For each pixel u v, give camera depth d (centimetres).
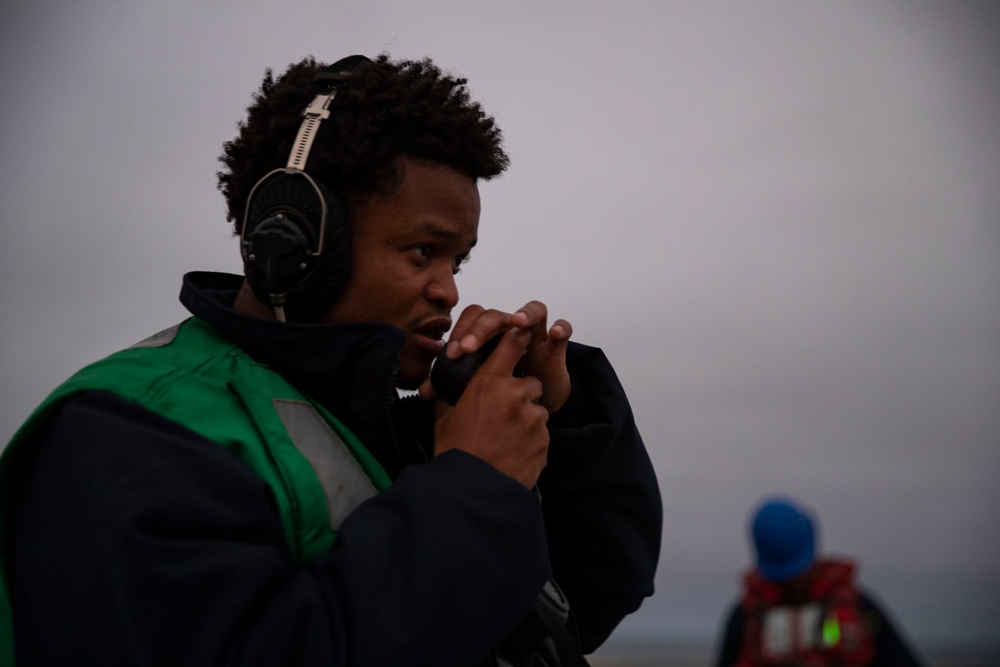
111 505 67
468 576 70
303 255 86
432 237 90
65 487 71
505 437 80
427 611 67
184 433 73
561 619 96
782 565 257
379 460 92
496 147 97
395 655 65
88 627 66
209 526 68
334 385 86
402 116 89
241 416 79
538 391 85
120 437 71
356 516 72
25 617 73
